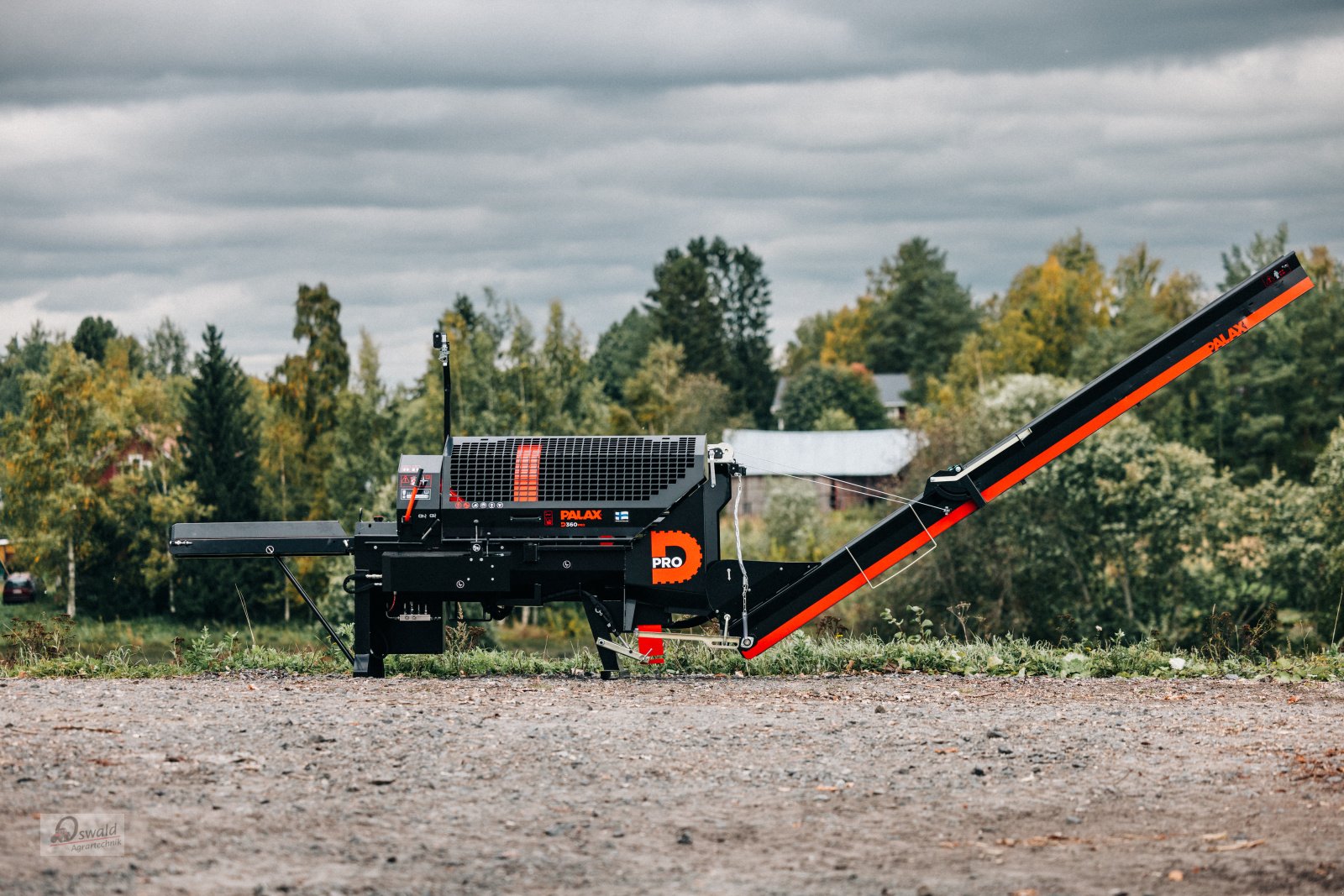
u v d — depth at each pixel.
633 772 8.16
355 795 7.55
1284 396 72.88
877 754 8.69
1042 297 111.44
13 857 6.29
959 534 42.03
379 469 65.88
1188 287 101.75
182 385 82.38
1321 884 6.05
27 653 14.36
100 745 8.57
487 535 12.31
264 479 70.88
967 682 12.10
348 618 53.50
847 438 88.38
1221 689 11.62
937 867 6.39
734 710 10.36
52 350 65.25
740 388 132.50
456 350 66.44
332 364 82.62
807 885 6.14
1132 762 8.46
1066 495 41.91
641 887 6.11
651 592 12.57
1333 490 43.53
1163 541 42.44
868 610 42.88
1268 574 42.81
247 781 7.79
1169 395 73.62
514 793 7.66
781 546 59.69
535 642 52.75
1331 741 9.05
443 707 10.34
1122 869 6.34
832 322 164.75
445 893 6.00
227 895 5.88
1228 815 7.22
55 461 63.66
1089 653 13.48
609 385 128.12
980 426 47.12
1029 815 7.28
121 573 63.88
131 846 6.52
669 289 129.12
